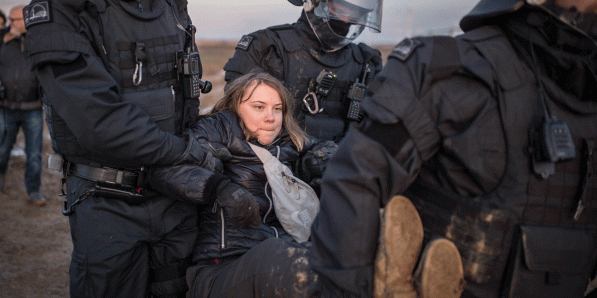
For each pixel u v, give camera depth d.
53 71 1.42
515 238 1.02
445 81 1.02
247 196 1.58
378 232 1.07
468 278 1.09
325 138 2.37
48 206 4.16
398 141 1.02
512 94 1.00
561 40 0.97
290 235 1.81
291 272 1.35
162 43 1.66
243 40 2.43
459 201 1.07
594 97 1.03
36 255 3.12
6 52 3.78
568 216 1.05
